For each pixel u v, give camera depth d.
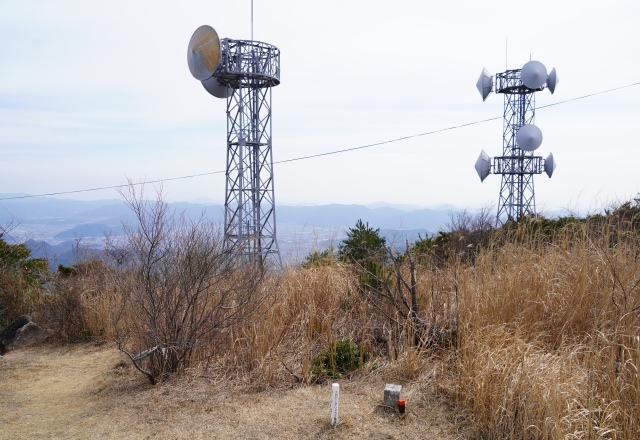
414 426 4.60
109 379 6.65
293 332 6.67
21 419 5.43
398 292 6.68
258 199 22.94
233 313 6.30
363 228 9.60
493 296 5.89
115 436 4.78
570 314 5.50
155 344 6.18
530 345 4.75
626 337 4.61
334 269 7.73
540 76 25.03
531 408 4.14
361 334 6.60
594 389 4.18
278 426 4.73
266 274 7.08
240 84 22.91
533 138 22.67
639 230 6.80
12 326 10.09
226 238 6.90
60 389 6.55
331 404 5.02
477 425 4.48
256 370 5.92
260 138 23.41
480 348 4.96
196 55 22.50
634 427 3.78
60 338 9.55
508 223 8.70
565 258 6.36
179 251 6.32
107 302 9.37
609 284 5.50
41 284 11.78
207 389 5.73
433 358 5.91
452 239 9.06
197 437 4.62
